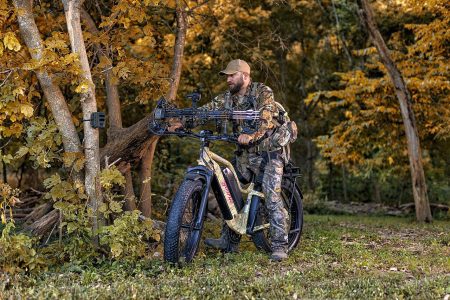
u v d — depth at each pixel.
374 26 14.14
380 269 5.81
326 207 18.67
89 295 4.31
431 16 16.45
